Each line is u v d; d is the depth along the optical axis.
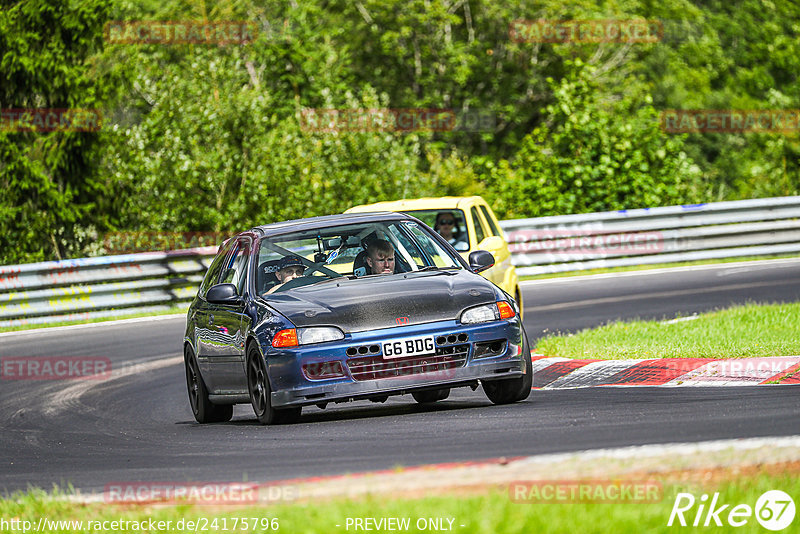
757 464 18.16
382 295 30.17
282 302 30.67
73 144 101.00
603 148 99.50
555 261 80.94
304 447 26.09
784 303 55.59
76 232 103.31
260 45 152.88
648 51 186.00
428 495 17.45
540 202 99.12
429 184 113.69
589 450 21.69
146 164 99.81
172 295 75.44
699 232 82.88
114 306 73.19
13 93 103.75
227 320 32.78
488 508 16.12
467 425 27.06
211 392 34.66
